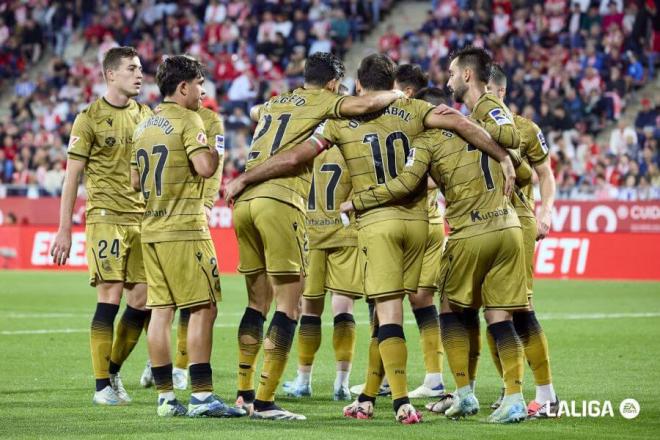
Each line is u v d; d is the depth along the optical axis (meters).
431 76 86.94
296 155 21.30
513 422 21.06
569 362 30.94
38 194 82.75
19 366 30.44
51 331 39.78
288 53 94.00
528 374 28.98
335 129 21.53
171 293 22.00
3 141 92.19
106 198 25.05
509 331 21.38
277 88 90.19
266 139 21.83
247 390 22.75
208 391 21.88
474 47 22.25
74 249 76.50
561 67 84.19
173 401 22.11
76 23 104.75
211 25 98.38
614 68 82.88
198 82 22.34
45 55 105.00
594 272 66.69
